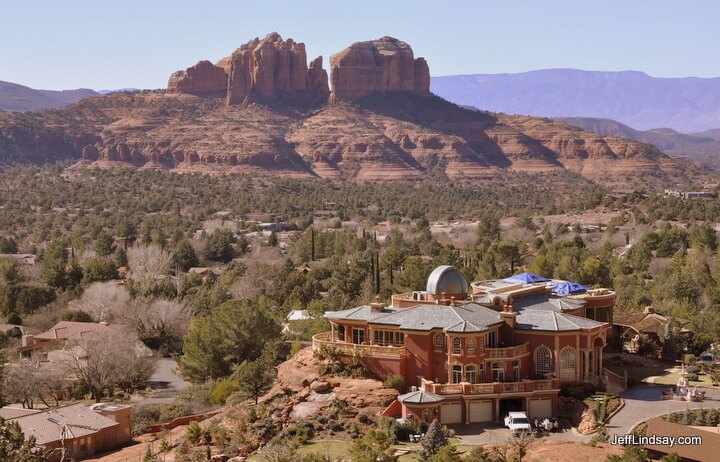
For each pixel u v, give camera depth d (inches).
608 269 7288.4
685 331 4825.3
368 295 6353.3
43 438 3850.9
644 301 6225.4
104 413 4124.0
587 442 3440.0
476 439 3560.5
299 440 3609.7
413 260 6983.3
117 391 5354.3
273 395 4025.6
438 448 3265.3
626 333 4874.5
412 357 3956.7
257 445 3644.2
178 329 6264.8
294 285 7229.3
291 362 4288.9
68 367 5152.6
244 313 5098.4
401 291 6432.1
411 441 3550.7
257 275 7500.0
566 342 3976.4
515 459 3211.1
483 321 3969.0
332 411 3796.8
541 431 3646.7
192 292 7180.1
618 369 4370.1
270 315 5300.2
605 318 4662.9
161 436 4126.5
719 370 4232.3
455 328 3855.8
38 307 7199.8
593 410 3683.6
